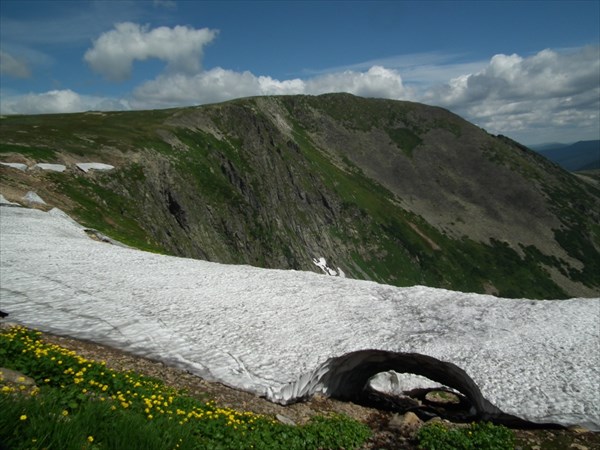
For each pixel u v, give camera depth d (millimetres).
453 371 20031
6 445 6398
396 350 20969
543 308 26125
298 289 30359
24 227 39812
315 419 16156
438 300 28469
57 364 11828
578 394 17062
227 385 17312
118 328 20656
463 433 14906
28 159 67500
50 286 24969
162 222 86562
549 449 14094
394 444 14906
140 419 8586
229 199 137125
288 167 199500
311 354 20453
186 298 26547
